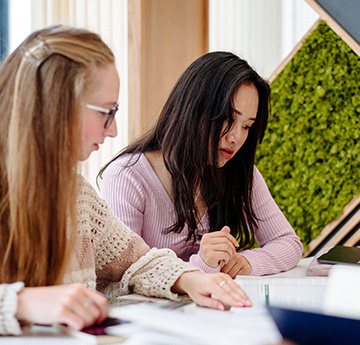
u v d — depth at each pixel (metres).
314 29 2.78
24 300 0.86
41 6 2.81
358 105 2.72
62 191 0.95
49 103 0.94
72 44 0.98
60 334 0.86
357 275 0.77
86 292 0.89
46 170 0.94
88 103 1.00
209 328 0.80
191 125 1.64
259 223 1.89
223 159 1.65
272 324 0.86
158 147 1.77
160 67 2.85
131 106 2.78
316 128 2.80
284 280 1.26
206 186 1.71
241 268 1.58
